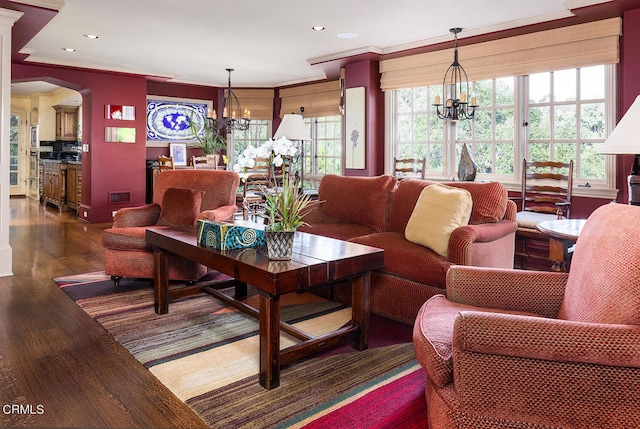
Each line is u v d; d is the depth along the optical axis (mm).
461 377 1385
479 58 5020
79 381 2143
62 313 3059
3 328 2783
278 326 2105
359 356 2451
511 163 5023
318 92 7801
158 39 5254
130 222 3918
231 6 4074
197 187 4156
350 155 6137
